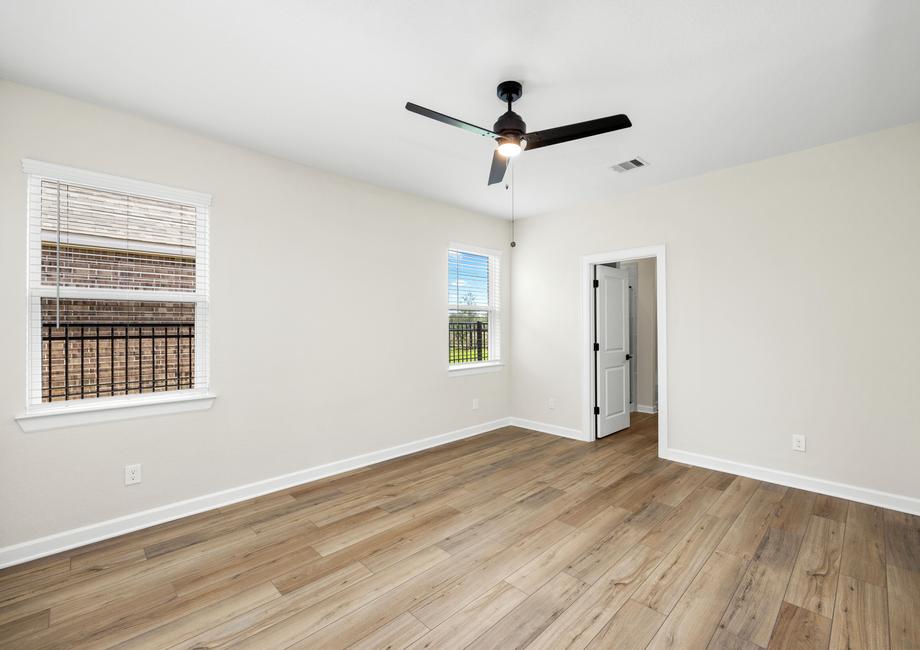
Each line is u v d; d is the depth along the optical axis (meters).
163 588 2.01
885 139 2.83
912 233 2.75
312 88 2.32
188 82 2.26
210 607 1.87
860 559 2.22
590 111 2.55
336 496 3.08
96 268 2.64
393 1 1.68
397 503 2.97
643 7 1.70
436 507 2.90
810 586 2.00
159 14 1.74
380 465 3.77
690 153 3.19
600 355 4.64
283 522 2.68
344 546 2.39
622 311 5.07
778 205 3.26
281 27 1.83
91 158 2.44
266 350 3.15
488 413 4.95
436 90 2.34
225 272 2.96
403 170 3.50
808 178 3.12
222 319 2.94
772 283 3.29
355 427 3.69
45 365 3.24
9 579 2.07
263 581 2.06
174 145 2.74
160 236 2.76
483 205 4.53
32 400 2.31
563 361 4.71
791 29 1.83
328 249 3.51
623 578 2.08
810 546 2.35
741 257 3.44
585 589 2.00
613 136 2.90
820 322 3.09
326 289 3.49
